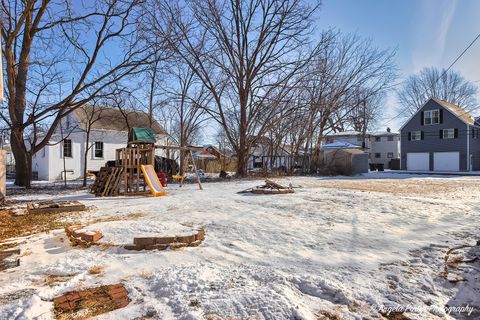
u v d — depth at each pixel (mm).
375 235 4660
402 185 14172
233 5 19781
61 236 4578
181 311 2340
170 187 13828
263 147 28406
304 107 21906
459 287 2898
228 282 2867
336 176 23188
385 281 2973
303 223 5492
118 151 11672
